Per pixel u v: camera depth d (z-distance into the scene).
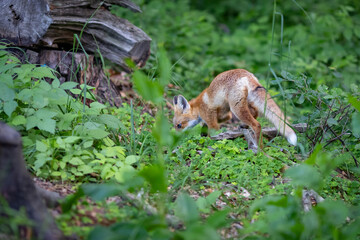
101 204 4.35
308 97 6.59
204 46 12.41
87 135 5.44
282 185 5.45
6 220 3.34
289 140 6.46
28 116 5.21
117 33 6.96
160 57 4.04
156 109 8.30
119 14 11.13
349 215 4.46
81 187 3.92
